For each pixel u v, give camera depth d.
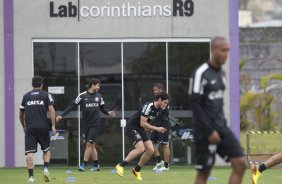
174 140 59.28
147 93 59.41
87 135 53.34
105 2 59.28
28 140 43.16
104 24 59.28
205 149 26.98
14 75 58.84
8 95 58.66
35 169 56.25
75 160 58.84
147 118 44.09
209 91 27.03
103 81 59.38
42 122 43.06
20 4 58.91
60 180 45.41
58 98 59.09
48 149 43.69
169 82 59.44
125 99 59.28
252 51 105.06
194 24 59.47
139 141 45.06
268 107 104.25
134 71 59.44
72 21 59.22
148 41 59.59
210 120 26.97
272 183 44.09
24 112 43.72
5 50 58.78
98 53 59.34
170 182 44.25
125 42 59.47
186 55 59.53
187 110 59.28
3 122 58.66
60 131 58.88
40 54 59.12
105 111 53.81
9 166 58.53
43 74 59.12
